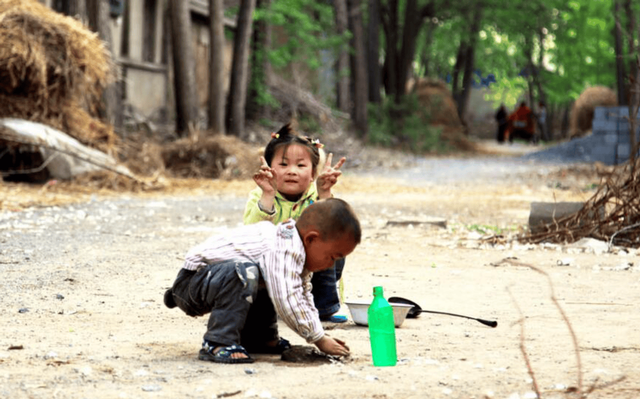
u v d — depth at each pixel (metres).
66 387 6.19
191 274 7.16
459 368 6.89
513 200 24.78
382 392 6.13
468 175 36.25
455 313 9.39
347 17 49.25
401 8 65.50
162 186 26.19
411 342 7.92
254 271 6.93
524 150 66.69
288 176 8.46
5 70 24.55
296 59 44.31
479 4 63.09
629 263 13.22
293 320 6.88
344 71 48.19
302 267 6.92
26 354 7.18
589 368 6.91
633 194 15.46
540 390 6.21
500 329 8.54
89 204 21.14
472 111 107.56
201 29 46.38
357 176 35.03
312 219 6.80
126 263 12.37
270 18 40.66
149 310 9.30
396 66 60.00
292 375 6.62
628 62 43.38
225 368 6.81
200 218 18.86
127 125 33.81
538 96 83.88
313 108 42.59
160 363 6.95
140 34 39.72
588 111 57.81
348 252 6.84
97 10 28.91
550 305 9.85
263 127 40.47
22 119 25.06
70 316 8.86
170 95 42.78
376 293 7.09
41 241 14.27
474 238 16.22
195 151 30.38
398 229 17.67
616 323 8.80
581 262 13.37
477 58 81.62
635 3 43.03
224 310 7.01
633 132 15.73
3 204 19.58
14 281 10.61
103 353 7.29
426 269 12.62
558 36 68.44
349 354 7.18
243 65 35.78
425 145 55.56
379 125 54.47
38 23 24.77
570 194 26.28
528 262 13.39
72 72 25.59
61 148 24.69
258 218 8.03
